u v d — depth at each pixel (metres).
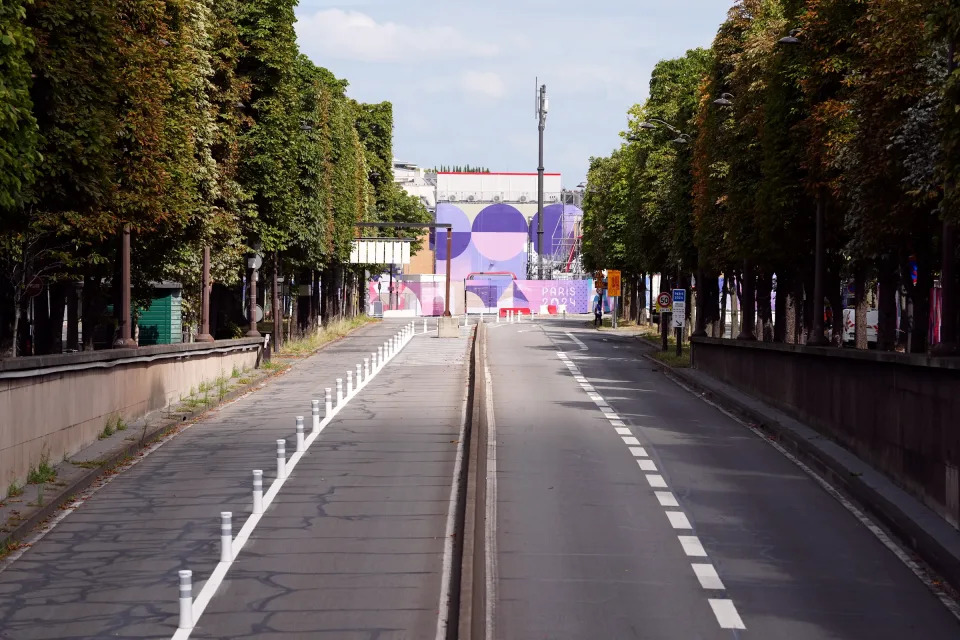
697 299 58.38
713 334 66.94
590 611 13.12
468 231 162.75
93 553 16.09
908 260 39.03
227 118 48.56
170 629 12.46
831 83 37.34
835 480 21.97
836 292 46.53
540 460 25.03
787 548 16.41
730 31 53.31
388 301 142.38
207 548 16.39
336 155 82.50
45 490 19.97
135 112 31.83
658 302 66.50
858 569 15.20
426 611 13.18
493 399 39.84
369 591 14.03
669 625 12.59
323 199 69.56
